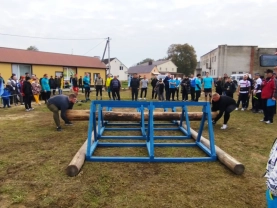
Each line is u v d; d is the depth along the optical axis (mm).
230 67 43938
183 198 3057
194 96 14133
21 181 3512
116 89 13359
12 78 12945
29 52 26781
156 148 5152
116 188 3301
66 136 6086
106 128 6969
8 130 6777
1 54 23703
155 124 7758
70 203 2924
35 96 12852
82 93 21109
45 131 6648
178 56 73125
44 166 4074
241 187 3371
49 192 3184
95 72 31438
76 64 29484
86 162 4258
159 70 69438
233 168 3807
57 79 17625
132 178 3615
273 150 1635
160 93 14555
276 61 9156
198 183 3475
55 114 6609
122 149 5074
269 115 7980
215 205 2908
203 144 5242
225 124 7137
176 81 14820
